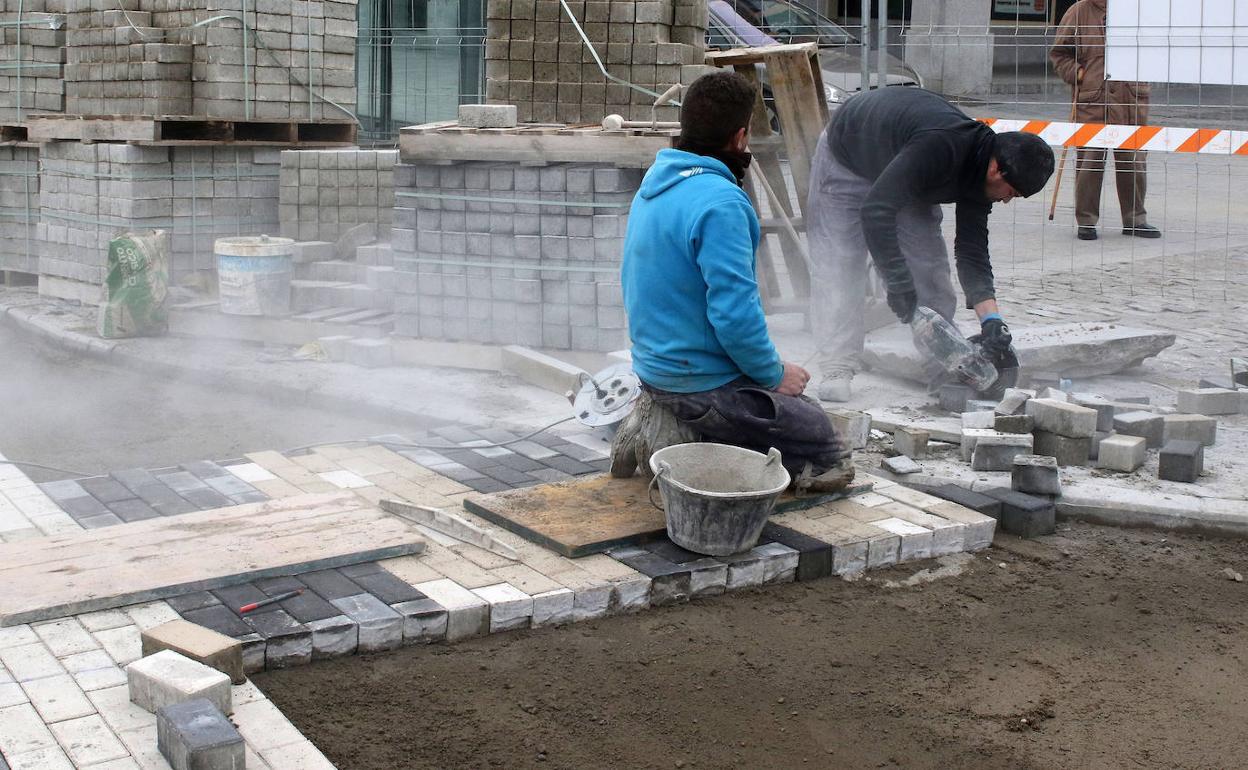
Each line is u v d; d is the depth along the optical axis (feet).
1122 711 12.57
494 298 24.71
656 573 14.49
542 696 12.48
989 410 20.45
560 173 23.63
